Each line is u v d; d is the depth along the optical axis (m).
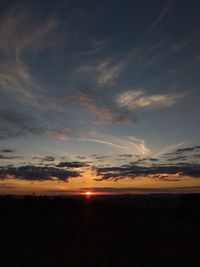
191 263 16.94
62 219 28.98
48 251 18.12
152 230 27.28
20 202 36.06
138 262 16.62
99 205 42.25
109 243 21.47
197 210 42.56
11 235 22.44
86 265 15.07
